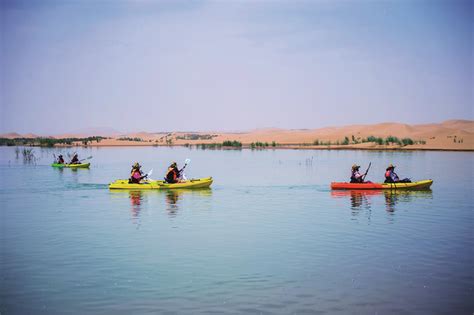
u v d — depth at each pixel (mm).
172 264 13531
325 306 10758
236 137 140625
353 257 14148
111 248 15234
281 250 14867
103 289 11766
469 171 39969
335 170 43250
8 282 12281
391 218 20000
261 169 44781
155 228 18203
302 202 24625
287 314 10367
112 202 24906
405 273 12773
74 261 13891
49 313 10523
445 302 10977
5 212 21938
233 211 21969
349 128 131500
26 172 42969
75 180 35875
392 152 70688
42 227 18484
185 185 30438
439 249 14953
